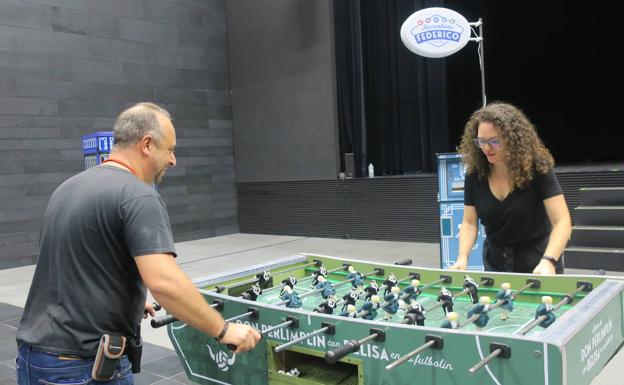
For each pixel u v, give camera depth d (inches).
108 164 74.8
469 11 352.5
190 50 380.2
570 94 373.1
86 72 332.2
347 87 345.7
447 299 94.9
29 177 312.2
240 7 387.5
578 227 240.2
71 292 69.9
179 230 375.6
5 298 237.6
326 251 306.0
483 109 108.0
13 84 304.7
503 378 68.2
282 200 378.6
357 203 342.3
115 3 343.6
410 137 337.4
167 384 142.6
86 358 69.9
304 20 355.6
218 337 72.1
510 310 94.0
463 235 115.7
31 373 70.7
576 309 77.7
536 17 370.0
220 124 397.1
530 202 105.3
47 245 72.5
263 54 378.6
